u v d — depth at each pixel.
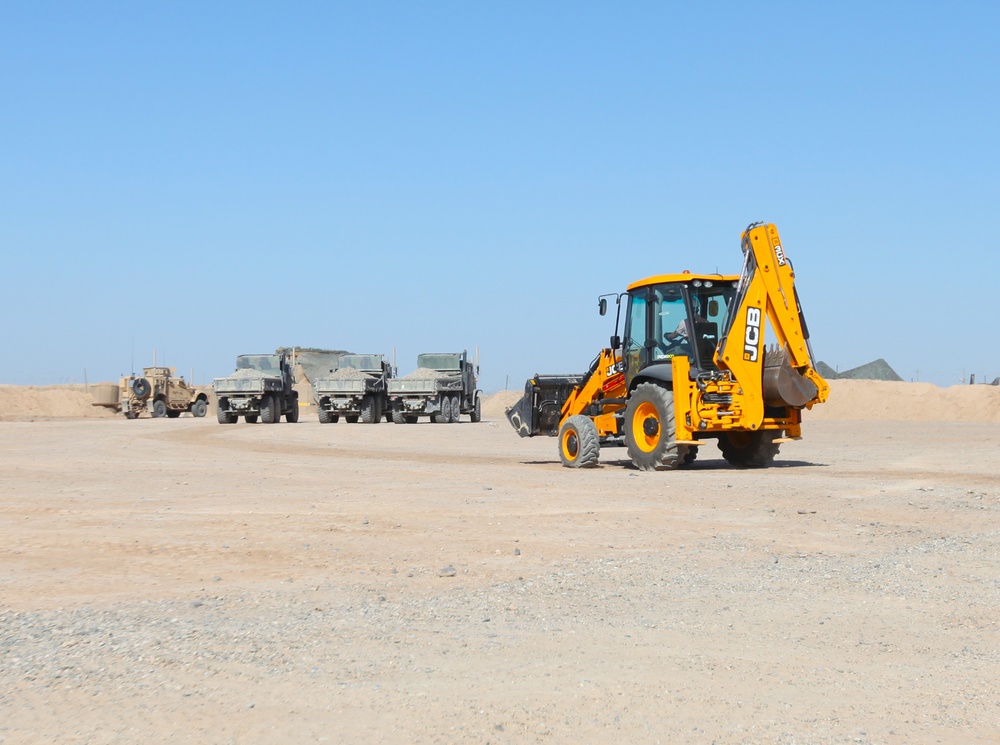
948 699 5.48
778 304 18.69
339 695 5.45
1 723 4.99
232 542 10.62
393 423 49.38
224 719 5.06
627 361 20.19
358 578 8.84
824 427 40.62
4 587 8.41
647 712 5.23
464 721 5.06
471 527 11.67
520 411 22.59
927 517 12.47
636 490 15.40
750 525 11.88
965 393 53.47
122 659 6.12
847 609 7.64
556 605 7.76
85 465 21.05
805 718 5.16
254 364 49.38
